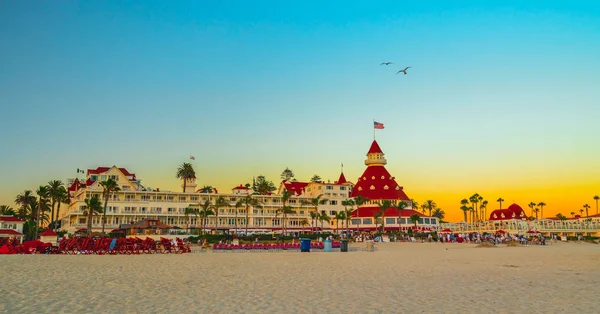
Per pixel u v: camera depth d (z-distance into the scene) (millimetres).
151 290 22078
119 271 30109
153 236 93812
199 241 91812
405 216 160250
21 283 23500
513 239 92250
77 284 23578
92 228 126688
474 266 36281
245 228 145125
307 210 155500
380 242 107688
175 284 24312
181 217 137500
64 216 143125
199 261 39750
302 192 170375
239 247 63125
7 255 44594
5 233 99875
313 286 24094
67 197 147000
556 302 19656
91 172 141125
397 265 37000
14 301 18422
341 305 18641
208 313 16797
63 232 124062
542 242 92375
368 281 26344
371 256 49094
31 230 120188
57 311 16656
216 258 44125
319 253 56125
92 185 128625
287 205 153000
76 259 39938
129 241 51875
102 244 50562
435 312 17359
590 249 67562
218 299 19797
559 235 122562
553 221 132750
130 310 17172
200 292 21672
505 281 26594
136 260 39906
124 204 131625
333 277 28188
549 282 26172
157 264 35875
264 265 36375
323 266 35812
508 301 19828
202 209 139375
